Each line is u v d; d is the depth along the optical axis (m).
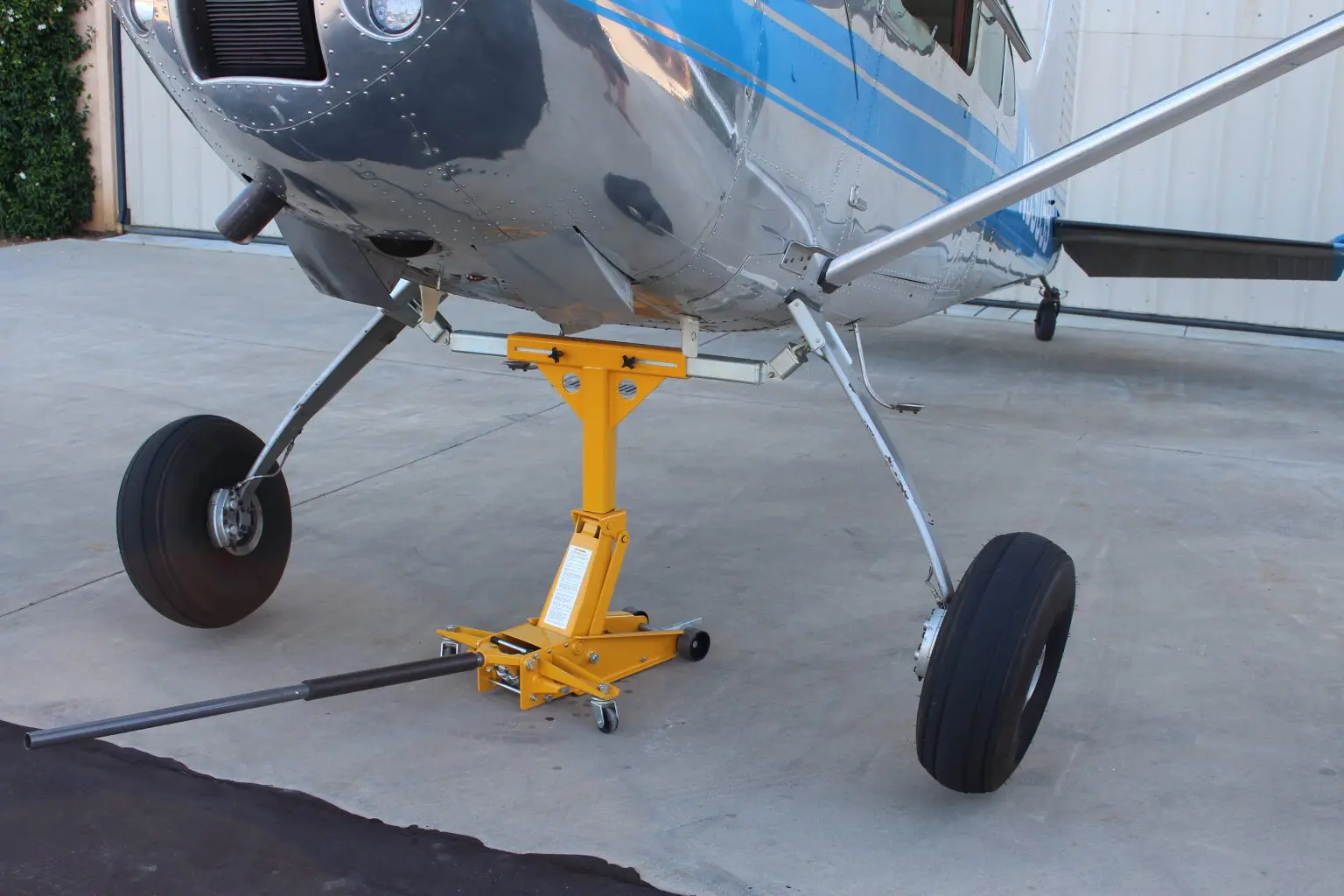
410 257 2.55
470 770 2.53
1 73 9.87
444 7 1.96
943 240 3.87
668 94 2.20
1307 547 4.04
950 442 5.25
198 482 2.96
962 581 2.37
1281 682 3.04
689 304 2.69
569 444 5.01
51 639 3.10
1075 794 2.50
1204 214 8.14
